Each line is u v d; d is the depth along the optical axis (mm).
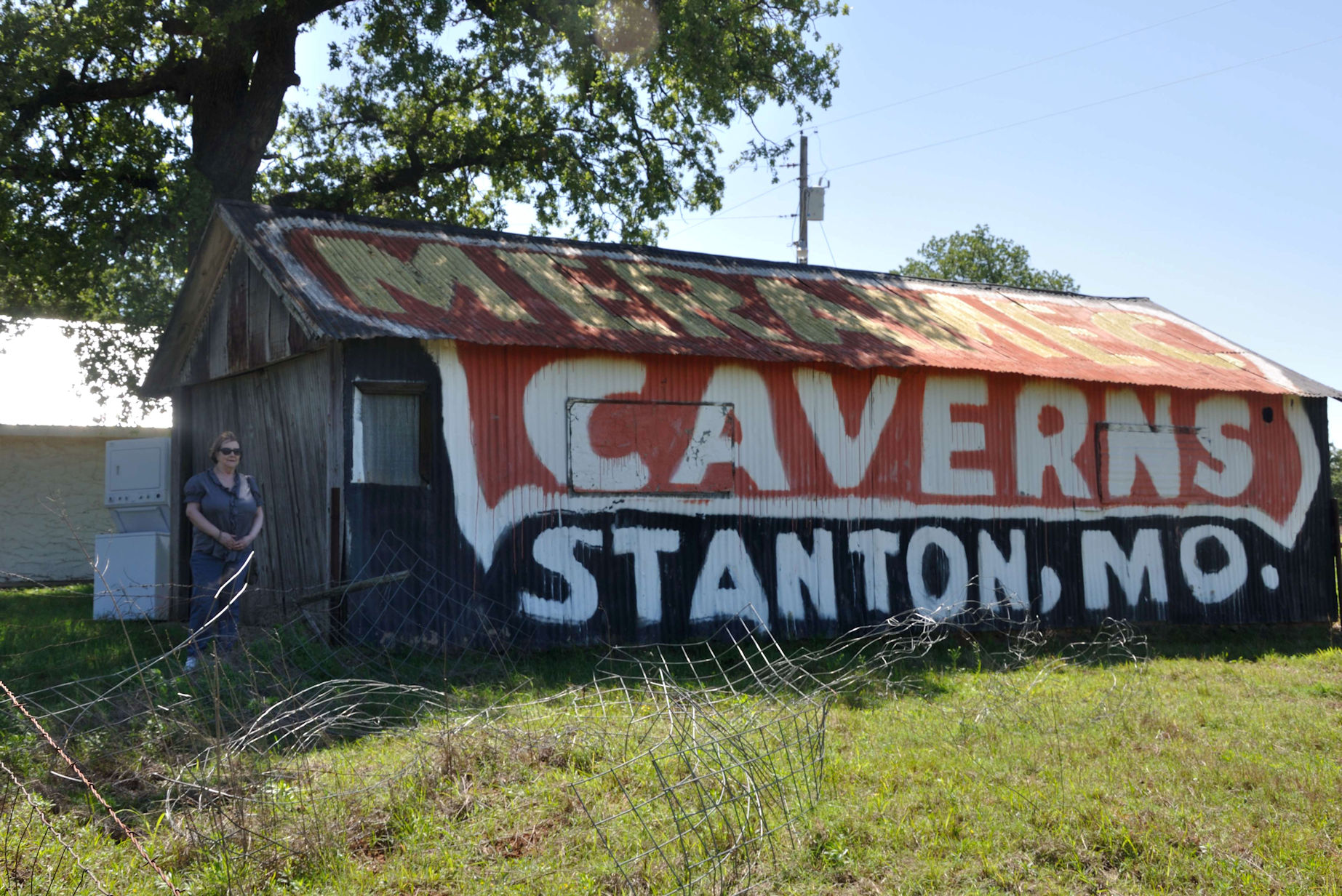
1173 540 14500
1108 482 14078
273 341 11094
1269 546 15273
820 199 31281
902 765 6207
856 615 12211
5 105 16297
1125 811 5406
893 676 9391
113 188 18578
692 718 5598
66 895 4316
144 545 12750
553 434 10719
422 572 9930
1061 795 5633
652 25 18547
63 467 19312
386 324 9836
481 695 7980
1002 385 13469
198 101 18609
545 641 10445
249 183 18797
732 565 11555
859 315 13906
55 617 12453
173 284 19266
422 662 9383
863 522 12391
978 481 13180
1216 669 10586
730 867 4637
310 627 9508
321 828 4914
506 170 21938
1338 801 5660
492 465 10375
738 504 11656
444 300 10836
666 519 11242
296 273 10508
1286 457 15562
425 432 10172
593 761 5930
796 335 12516
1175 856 4859
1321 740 7121
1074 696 8438
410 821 5176
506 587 10320
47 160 17641
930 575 12742
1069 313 16891
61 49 16453
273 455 11336
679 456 11367
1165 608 14305
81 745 6039
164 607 12680
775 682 9023
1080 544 13805
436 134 21812
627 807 5297
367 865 4754
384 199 21891
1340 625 15625
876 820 5262
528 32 19938
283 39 18531
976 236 48281
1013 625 13086
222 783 5125
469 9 19859
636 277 13047
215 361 12625
